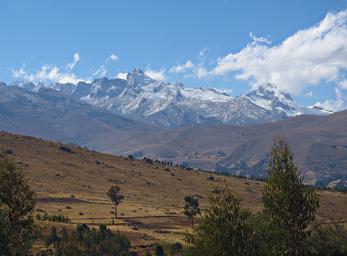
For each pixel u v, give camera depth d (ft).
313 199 185.98
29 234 195.42
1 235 180.86
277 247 181.27
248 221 184.34
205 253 175.83
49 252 265.13
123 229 580.30
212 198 185.68
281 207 184.44
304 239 185.06
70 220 611.47
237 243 174.40
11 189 192.85
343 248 211.41
